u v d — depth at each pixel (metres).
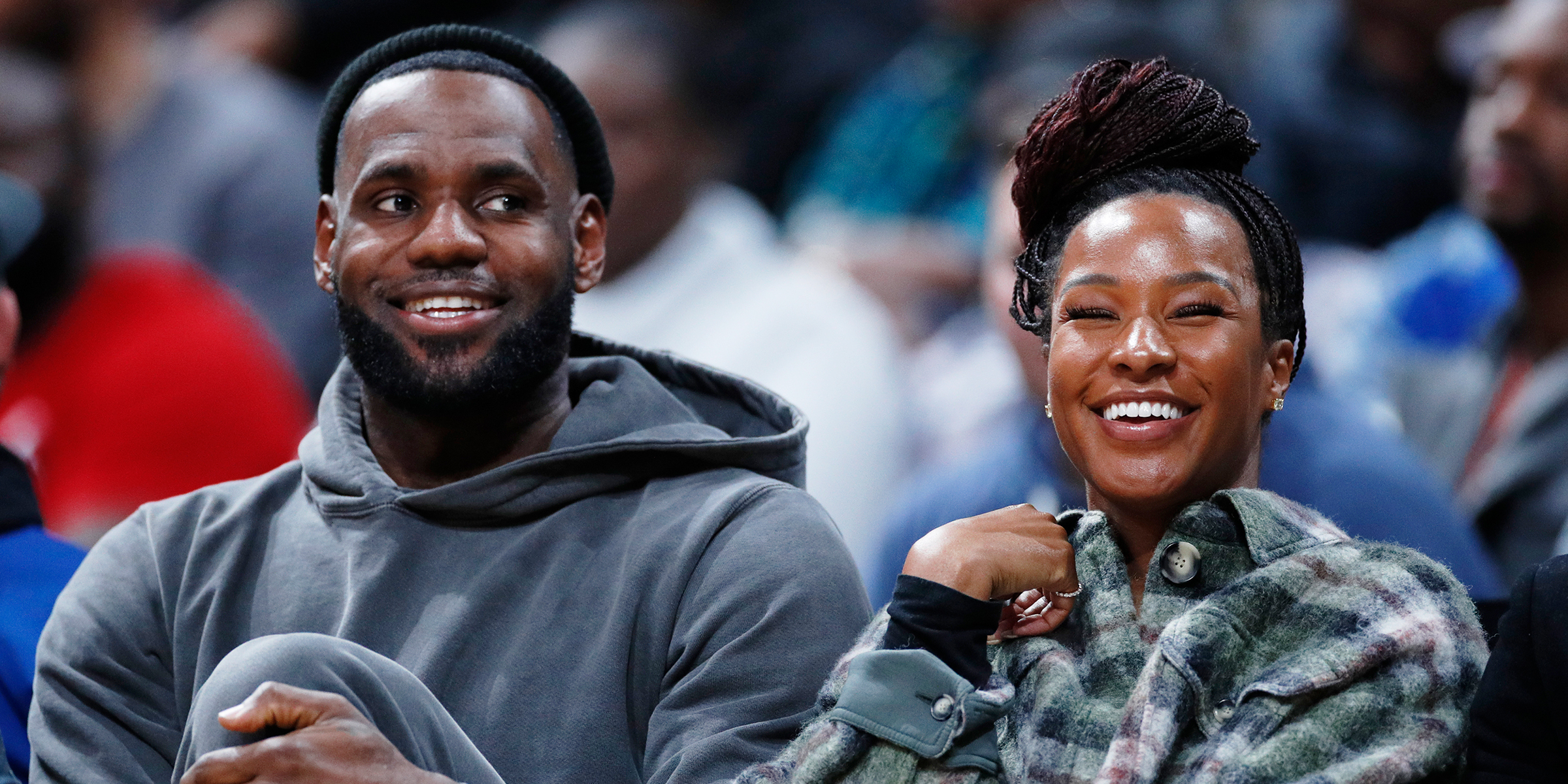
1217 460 7.06
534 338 8.16
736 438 8.24
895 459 13.32
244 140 16.47
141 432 12.36
